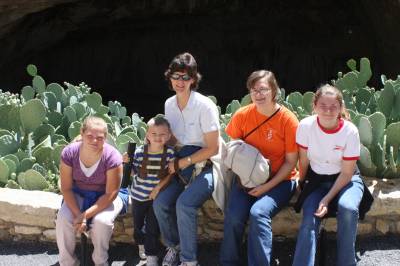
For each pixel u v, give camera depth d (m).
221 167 3.91
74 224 3.66
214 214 4.30
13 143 5.07
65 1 10.03
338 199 3.66
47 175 4.81
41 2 9.73
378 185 4.42
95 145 3.70
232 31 14.19
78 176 3.81
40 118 5.14
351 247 3.58
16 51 11.42
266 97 3.72
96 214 3.73
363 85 5.66
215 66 14.55
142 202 3.88
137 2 12.27
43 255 4.21
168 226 3.84
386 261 4.01
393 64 11.62
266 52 14.37
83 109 5.50
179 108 3.88
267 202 3.69
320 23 13.67
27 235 4.35
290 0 13.42
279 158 3.86
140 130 5.25
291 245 4.25
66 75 13.82
